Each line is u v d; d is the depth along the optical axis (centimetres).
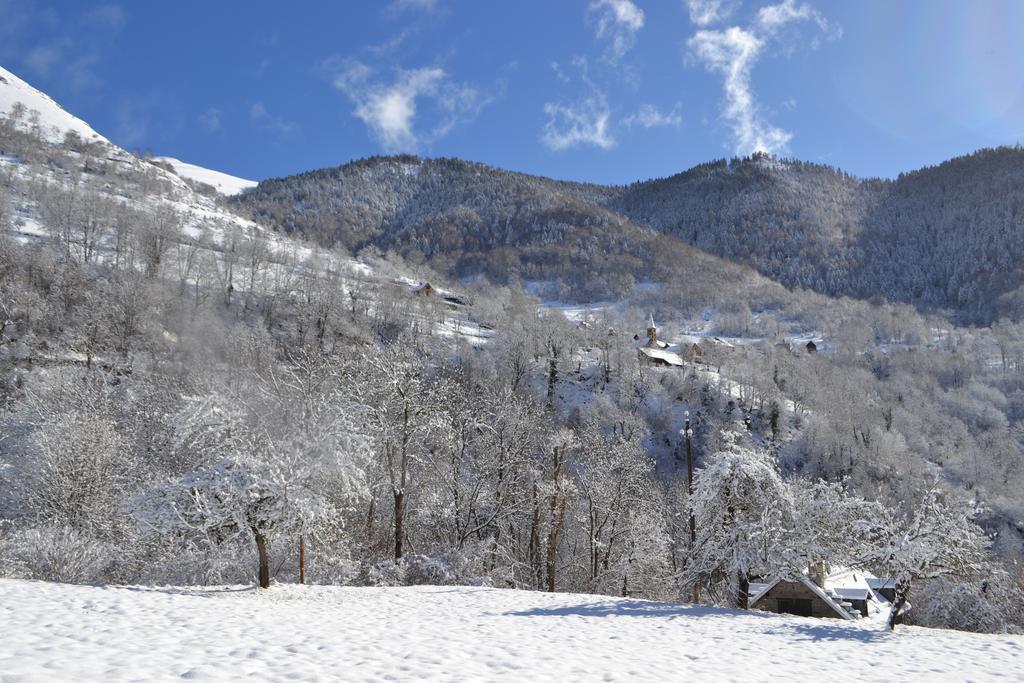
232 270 11062
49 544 2314
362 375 3447
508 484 3775
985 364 15125
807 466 8988
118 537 2931
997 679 1142
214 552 2577
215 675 820
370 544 3550
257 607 1789
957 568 2044
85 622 1243
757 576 2677
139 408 4069
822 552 2484
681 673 1088
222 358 5866
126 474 3259
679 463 8269
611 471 4134
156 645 1045
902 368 14938
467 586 2855
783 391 11725
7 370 5259
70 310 6762
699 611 2214
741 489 2642
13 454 3544
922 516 2111
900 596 2070
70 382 4406
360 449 2534
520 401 5053
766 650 1438
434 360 8088
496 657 1148
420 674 927
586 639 1488
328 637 1290
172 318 6988
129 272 8200
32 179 13800
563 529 4228
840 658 1354
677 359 12681
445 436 3600
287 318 9312
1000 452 9744
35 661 843
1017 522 7838
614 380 10356
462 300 15975
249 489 2145
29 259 7575
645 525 4069
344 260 17425
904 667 1256
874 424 10131
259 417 2562
